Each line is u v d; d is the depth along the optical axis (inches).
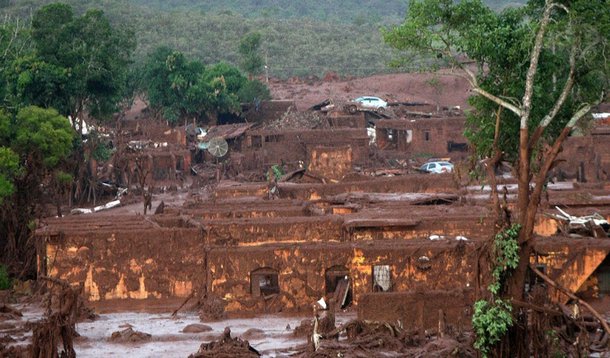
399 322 2561.5
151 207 4825.3
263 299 2977.4
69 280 3142.2
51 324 2336.4
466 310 2596.0
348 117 7440.9
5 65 5664.4
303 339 2637.8
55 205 4687.5
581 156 5526.6
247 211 3683.6
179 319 2970.0
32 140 4192.9
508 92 2354.8
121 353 2573.8
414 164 6476.4
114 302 3132.4
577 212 3417.8
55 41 5629.9
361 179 4827.8
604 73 2277.3
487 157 2461.9
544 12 2245.3
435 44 2438.5
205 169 6555.1
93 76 5580.7
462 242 2940.5
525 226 2246.6
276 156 6638.8
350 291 2977.4
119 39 5940.0
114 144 6427.2
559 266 2933.1
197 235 3125.0
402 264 2947.8
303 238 3235.7
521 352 2235.5
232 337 2657.5
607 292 2984.7
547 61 2352.4
